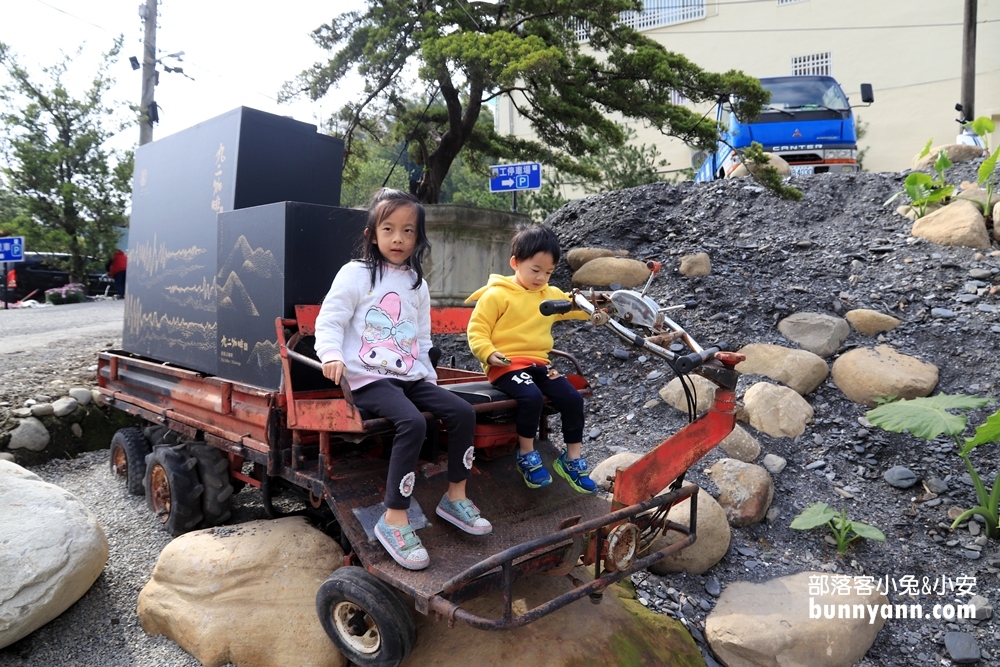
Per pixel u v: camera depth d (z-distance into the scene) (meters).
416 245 3.04
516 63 6.12
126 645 3.16
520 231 3.38
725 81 6.90
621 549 2.70
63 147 15.81
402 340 2.95
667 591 3.65
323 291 3.35
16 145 15.71
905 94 18.56
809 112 10.86
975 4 15.71
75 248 16.17
